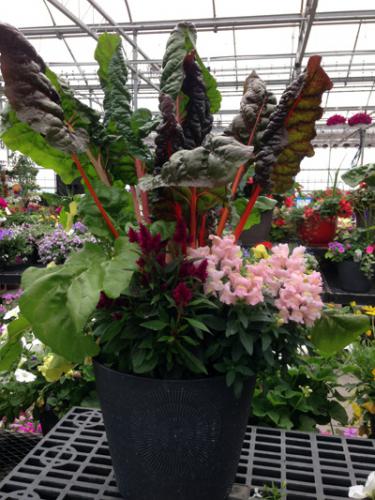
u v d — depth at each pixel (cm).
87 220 121
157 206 120
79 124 121
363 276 379
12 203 798
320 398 223
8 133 126
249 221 152
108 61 135
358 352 225
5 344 121
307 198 525
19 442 190
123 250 108
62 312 102
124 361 112
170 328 106
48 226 581
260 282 104
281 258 115
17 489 124
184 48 121
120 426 112
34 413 225
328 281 415
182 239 110
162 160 116
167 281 106
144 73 1241
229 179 93
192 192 112
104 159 129
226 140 98
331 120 536
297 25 889
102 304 108
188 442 109
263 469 136
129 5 931
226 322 106
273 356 112
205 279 107
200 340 109
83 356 105
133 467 114
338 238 424
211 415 108
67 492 122
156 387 106
